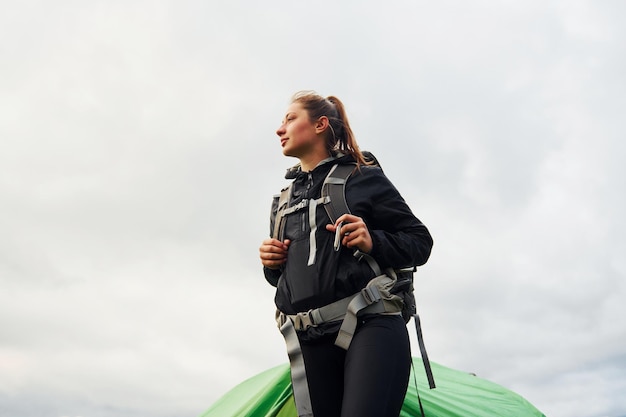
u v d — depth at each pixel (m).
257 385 3.68
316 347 2.20
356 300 2.10
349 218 2.14
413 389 3.38
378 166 2.45
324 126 2.43
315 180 2.36
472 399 3.44
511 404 3.45
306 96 2.50
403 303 2.20
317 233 2.22
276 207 2.51
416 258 2.22
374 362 2.02
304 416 2.13
